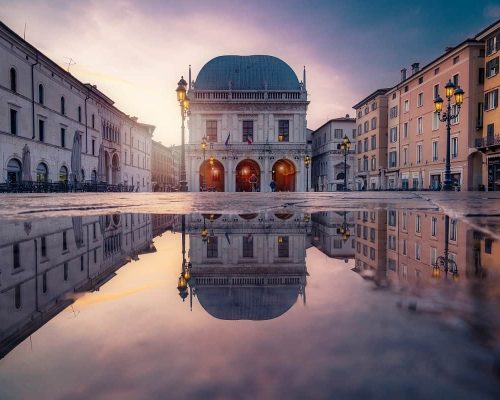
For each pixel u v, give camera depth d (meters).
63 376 0.56
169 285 1.19
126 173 56.31
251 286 1.10
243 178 59.06
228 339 0.67
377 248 1.92
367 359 0.55
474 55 34.97
